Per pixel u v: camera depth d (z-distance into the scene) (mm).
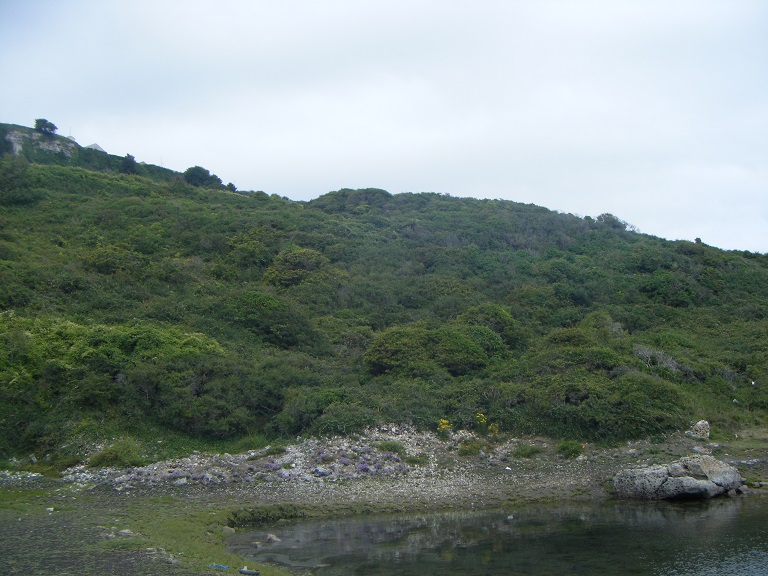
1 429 24312
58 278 36781
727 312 49031
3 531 15547
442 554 15195
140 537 15094
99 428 25000
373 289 47938
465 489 22156
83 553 13633
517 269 56688
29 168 63281
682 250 63500
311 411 27047
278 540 16609
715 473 21609
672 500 20953
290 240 54750
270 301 38969
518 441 27094
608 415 27359
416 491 21797
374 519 18984
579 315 45781
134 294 37969
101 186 64250
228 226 55469
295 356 33875
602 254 63281
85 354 27766
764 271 59781
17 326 29172
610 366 31844
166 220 54406
